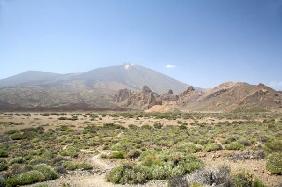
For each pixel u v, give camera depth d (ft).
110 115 413.59
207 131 170.09
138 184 54.65
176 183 47.34
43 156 102.58
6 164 90.12
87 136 171.83
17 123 279.90
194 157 69.36
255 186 45.16
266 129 163.32
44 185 54.13
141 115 397.80
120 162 86.02
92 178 62.69
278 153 65.51
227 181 44.78
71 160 94.02
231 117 337.52
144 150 103.96
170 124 266.57
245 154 76.23
